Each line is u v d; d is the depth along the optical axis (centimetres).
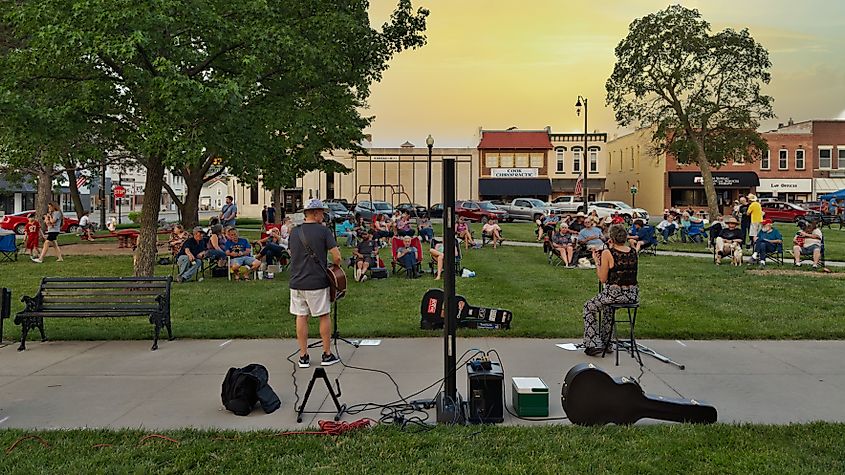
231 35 1234
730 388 597
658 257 1875
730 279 1355
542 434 471
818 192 5234
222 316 965
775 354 728
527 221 4169
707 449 439
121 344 789
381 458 430
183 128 1179
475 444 452
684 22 3594
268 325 888
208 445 450
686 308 1016
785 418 512
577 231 1905
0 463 418
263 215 2898
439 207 4278
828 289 1202
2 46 1717
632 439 459
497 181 5350
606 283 709
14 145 1207
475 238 2734
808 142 5231
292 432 477
